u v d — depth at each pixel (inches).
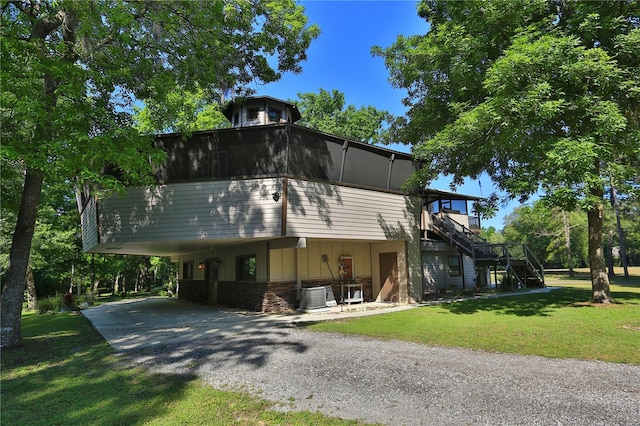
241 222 432.1
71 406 159.3
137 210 451.2
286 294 499.5
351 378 189.0
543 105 299.0
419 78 486.9
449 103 442.0
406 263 543.5
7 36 248.1
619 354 216.4
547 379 179.2
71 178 287.4
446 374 191.2
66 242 851.4
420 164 571.5
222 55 376.8
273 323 381.4
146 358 243.6
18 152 241.9
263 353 247.1
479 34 391.5
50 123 261.6
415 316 382.3
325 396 165.2
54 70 252.7
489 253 711.1
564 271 1717.5
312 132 457.7
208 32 350.3
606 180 314.5
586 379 177.9
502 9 356.8
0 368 227.3
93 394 173.9
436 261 724.7
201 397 166.7
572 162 298.5
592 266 413.1
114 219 455.2
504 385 172.4
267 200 431.5
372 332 307.6
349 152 496.4
